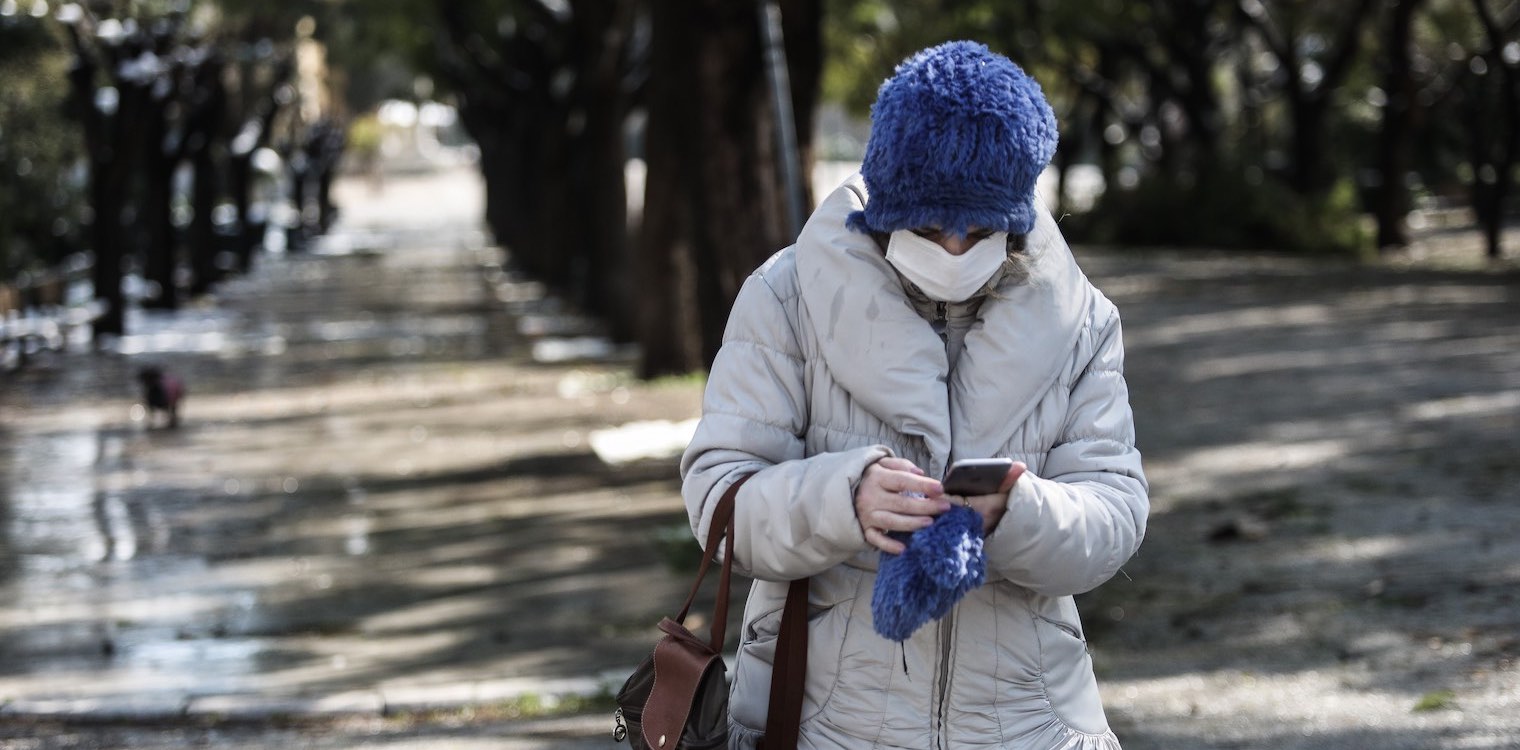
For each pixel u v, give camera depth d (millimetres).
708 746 4027
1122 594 12305
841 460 3803
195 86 49812
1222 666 10133
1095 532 3873
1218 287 42812
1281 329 31719
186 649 13141
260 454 23641
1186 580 12578
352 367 34875
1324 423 19875
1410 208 72500
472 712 10812
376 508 19328
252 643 13312
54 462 23297
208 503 19969
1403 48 54875
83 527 18609
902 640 3793
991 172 3748
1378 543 13070
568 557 16203
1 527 18672
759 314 4090
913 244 3834
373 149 159625
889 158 3785
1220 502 15531
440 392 30109
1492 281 41656
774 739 4039
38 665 12680
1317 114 59375
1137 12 62031
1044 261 3980
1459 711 8484
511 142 74625
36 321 37438
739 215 25141
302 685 11828
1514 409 19688
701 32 24797
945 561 3629
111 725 10641
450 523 18188
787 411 4039
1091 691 4188
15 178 45656
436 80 66000
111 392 31422
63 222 49906
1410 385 22641
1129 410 4148
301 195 89688
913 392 3893
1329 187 63844
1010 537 3773
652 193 28734
